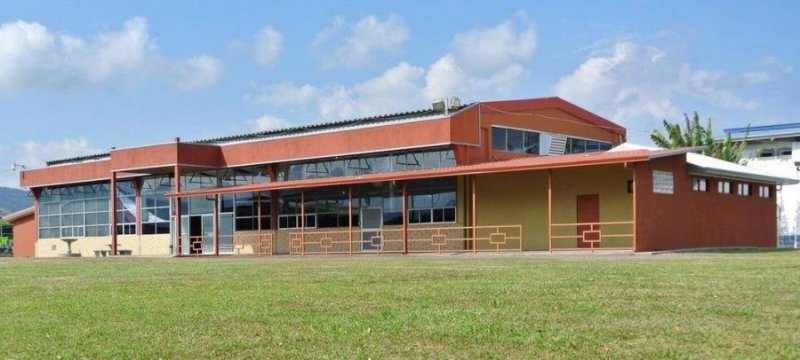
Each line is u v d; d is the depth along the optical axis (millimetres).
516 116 35125
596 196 29812
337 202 36531
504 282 12297
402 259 23328
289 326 8141
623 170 29094
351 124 36938
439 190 33281
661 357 6055
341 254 33344
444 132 31891
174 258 34281
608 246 29406
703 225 29656
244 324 8383
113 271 19859
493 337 7070
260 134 40625
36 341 7738
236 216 40781
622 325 7496
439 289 11398
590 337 6918
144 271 19328
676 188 28047
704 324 7402
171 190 43938
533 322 7832
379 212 35031
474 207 29969
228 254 40531
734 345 6391
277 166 38906
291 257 30156
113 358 6777
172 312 9602
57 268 22625
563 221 30562
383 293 11047
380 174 31688
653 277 12516
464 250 31750
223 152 40656
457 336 7191
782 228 50031
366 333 7516
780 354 6023
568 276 13203
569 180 30562
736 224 32188
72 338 7836
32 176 51844
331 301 10258
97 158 49594
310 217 37500
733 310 8203
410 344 6914
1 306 11023
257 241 39625
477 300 9820
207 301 10742
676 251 26016
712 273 13086
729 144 51906
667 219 27312
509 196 31953
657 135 56000
